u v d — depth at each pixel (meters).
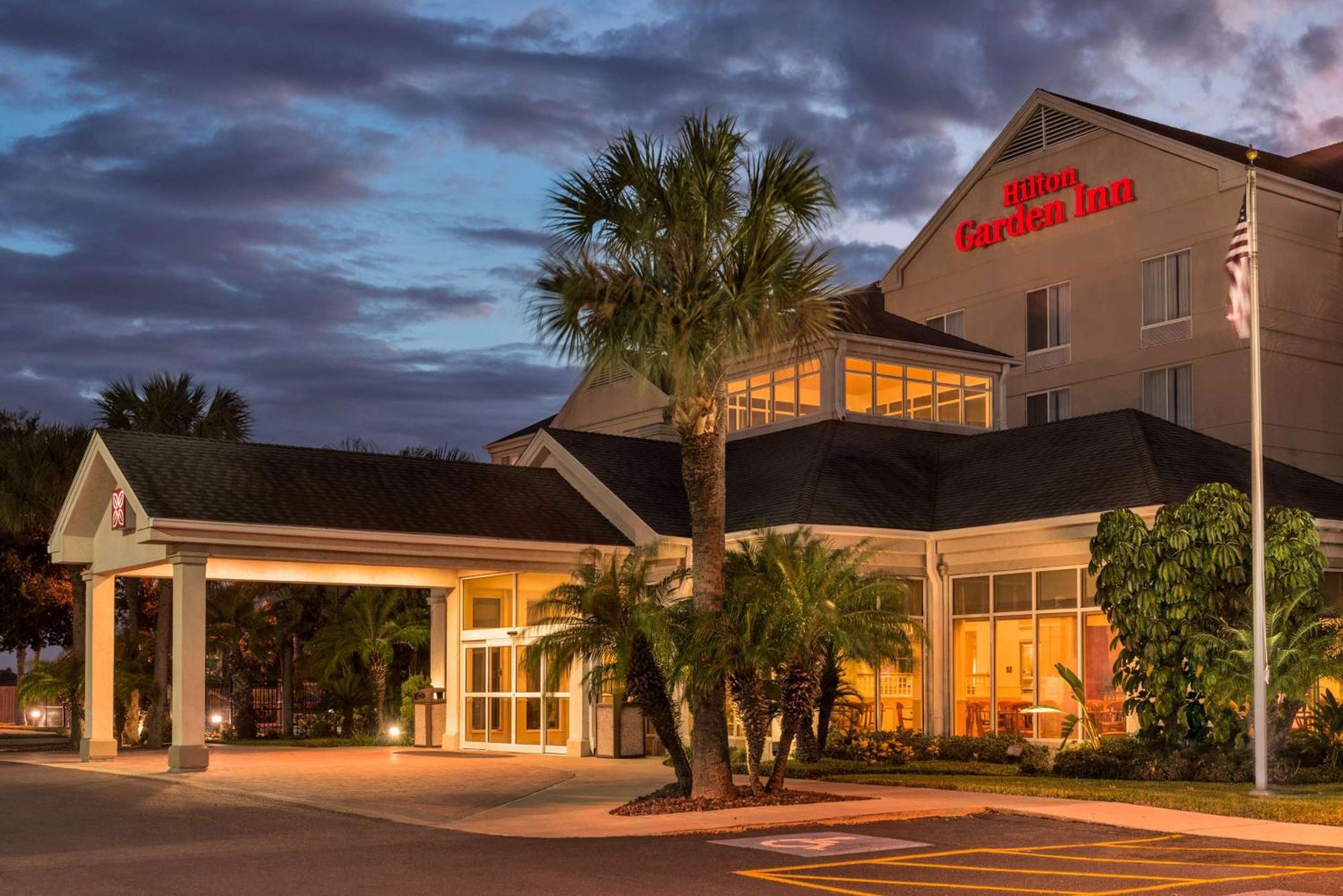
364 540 26.12
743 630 18.42
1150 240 39.28
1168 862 13.57
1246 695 20.61
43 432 36.22
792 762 24.42
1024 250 43.06
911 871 13.05
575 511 30.42
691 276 18.80
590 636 18.86
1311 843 14.80
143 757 29.48
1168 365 38.50
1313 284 37.88
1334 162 43.28
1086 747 23.22
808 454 31.05
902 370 35.41
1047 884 12.27
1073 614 25.44
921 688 27.98
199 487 25.62
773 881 12.49
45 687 36.41
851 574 19.47
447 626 32.66
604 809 18.34
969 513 28.22
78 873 13.17
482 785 22.02
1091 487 26.64
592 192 19.41
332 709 40.94
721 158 19.02
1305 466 36.97
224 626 38.03
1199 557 22.00
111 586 29.14
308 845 15.12
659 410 37.50
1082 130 41.56
